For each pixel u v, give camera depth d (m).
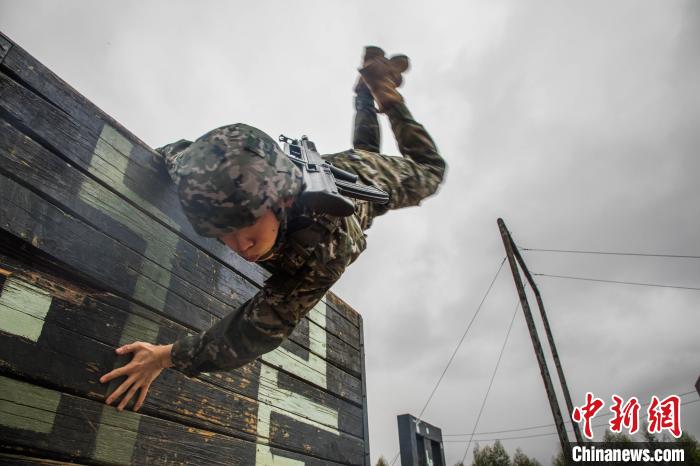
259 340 1.48
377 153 2.07
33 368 1.33
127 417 1.56
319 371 2.92
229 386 2.08
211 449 1.88
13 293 1.34
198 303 2.02
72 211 1.53
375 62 2.24
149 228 1.83
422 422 6.26
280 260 1.40
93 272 1.56
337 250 1.44
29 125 1.44
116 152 1.73
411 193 1.97
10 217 1.34
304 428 2.59
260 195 1.13
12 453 1.25
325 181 1.35
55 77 1.57
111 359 1.56
